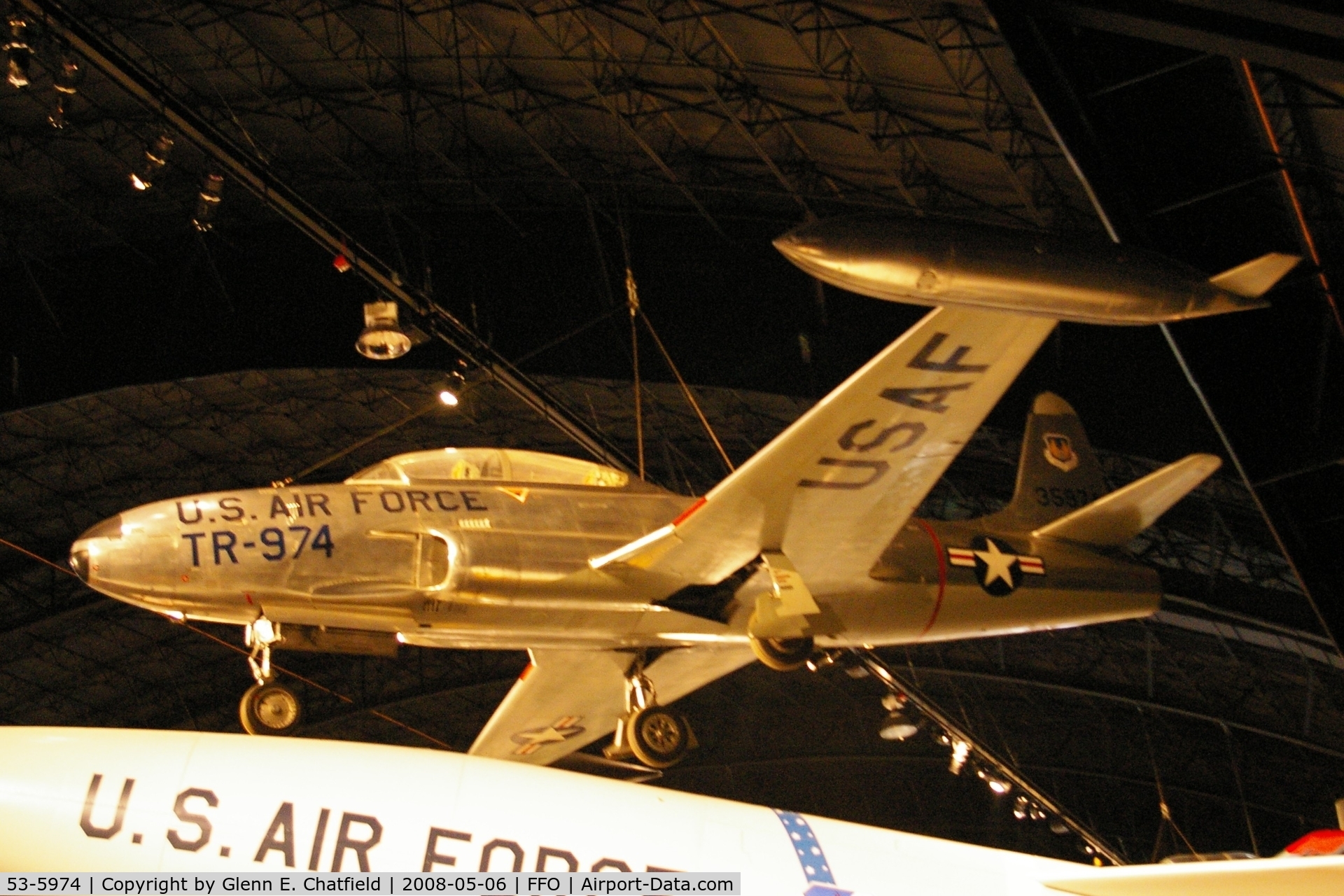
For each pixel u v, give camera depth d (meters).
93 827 6.57
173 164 21.25
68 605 27.58
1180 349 10.33
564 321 21.83
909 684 22.81
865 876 7.36
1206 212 9.94
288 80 20.66
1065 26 9.47
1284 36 8.16
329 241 14.34
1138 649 31.39
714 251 22.09
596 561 9.32
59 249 23.33
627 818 7.13
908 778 39.47
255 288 22.55
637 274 21.97
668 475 26.81
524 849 6.84
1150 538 25.33
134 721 32.72
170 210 22.86
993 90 16.52
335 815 6.76
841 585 10.31
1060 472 12.60
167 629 30.02
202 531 8.88
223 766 6.85
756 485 8.93
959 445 8.95
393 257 22.62
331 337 21.95
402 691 34.25
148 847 6.55
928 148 18.36
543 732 11.69
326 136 21.89
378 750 7.10
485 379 16.30
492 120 21.12
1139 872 7.12
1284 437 10.20
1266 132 9.83
